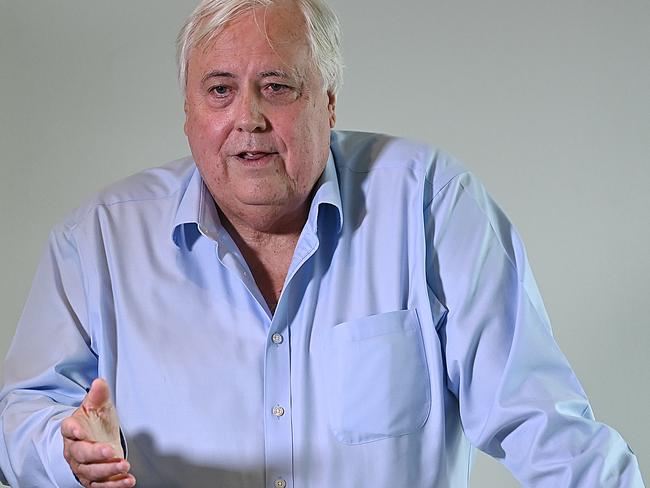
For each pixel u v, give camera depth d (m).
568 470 1.40
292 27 1.47
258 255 1.60
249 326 1.54
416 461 1.51
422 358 1.52
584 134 2.37
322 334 1.53
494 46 2.38
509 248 1.58
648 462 2.40
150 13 2.44
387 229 1.57
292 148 1.46
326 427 1.50
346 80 2.42
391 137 1.69
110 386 1.57
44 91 2.47
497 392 1.47
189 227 1.59
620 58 2.36
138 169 2.47
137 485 1.54
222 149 1.47
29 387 1.60
